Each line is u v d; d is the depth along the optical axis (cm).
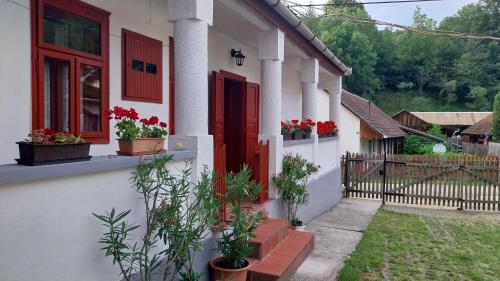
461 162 1455
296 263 498
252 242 466
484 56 5475
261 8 546
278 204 651
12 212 224
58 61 402
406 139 2972
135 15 498
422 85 5866
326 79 1142
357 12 4731
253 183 462
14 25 351
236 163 820
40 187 240
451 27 5862
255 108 871
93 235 281
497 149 2512
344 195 1275
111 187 298
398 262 605
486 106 5275
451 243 731
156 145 348
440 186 1160
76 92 415
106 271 294
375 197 1274
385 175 1215
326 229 795
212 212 358
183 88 399
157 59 543
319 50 841
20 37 357
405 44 5969
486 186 1177
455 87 5550
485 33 5506
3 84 344
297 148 753
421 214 1034
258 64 895
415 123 3744
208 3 411
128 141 325
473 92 5347
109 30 458
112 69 464
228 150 826
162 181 322
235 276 398
